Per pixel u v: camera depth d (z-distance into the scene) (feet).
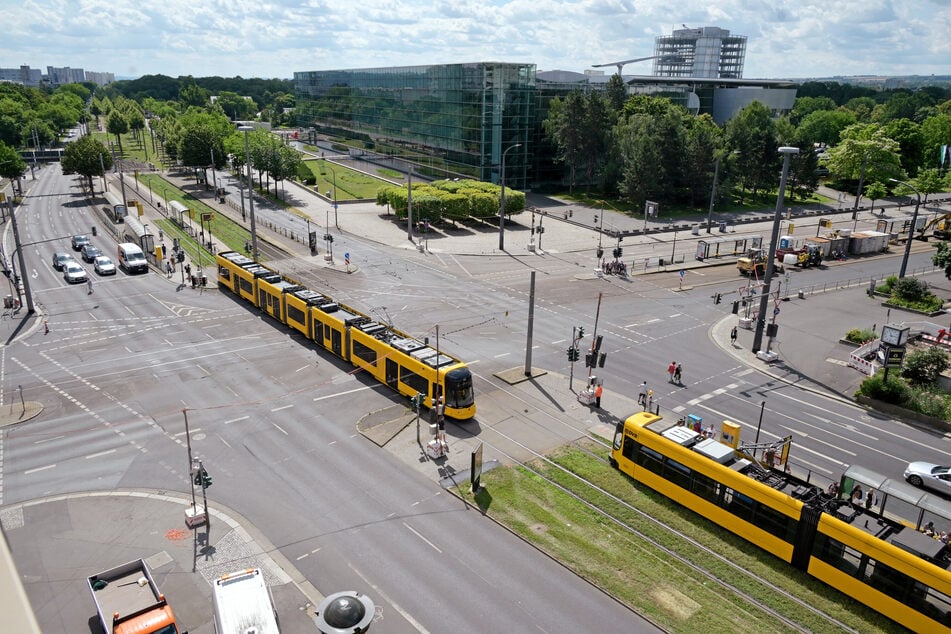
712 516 105.19
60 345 175.32
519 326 193.77
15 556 96.43
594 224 334.44
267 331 186.91
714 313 211.61
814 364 173.68
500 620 86.38
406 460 122.62
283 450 125.18
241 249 278.46
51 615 85.76
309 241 279.69
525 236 310.04
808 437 136.36
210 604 88.07
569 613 87.81
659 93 490.49
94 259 253.03
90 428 132.26
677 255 282.15
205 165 421.59
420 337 181.57
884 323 204.64
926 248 309.42
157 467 119.34
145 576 84.23
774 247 170.60
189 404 142.61
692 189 375.25
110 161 391.24
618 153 381.81
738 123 399.03
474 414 139.03
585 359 155.53
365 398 146.51
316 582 92.38
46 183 441.27
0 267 244.01
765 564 96.94
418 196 315.78
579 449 127.85
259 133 422.41
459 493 112.88
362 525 104.37
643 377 162.50
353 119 538.88
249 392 148.66
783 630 85.56
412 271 248.73
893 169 411.75
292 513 106.93
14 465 119.14
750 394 155.43
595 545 100.63
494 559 97.60
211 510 107.45
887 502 106.52
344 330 161.89
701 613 88.02
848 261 284.20
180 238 293.64
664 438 111.55
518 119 388.98
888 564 85.56
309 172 444.96
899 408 146.61
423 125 438.81
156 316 198.59
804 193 410.72
